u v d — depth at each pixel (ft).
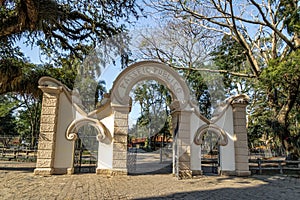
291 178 33.63
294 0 40.60
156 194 21.97
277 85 40.70
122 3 35.83
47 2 28.55
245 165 35.19
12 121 107.14
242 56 59.16
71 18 38.32
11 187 23.27
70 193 21.43
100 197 20.27
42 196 20.04
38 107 80.84
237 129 36.22
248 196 21.88
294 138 45.52
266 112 68.95
